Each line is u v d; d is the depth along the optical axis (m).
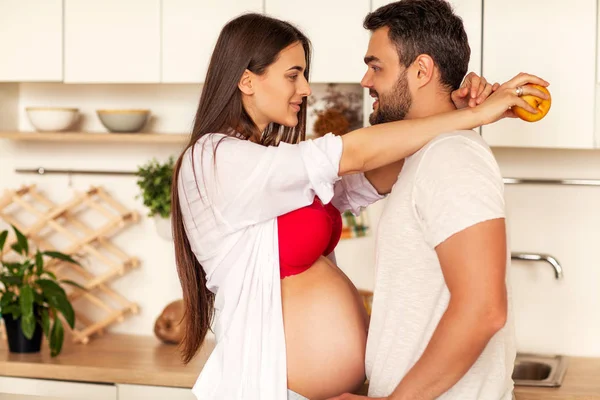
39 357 3.04
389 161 1.64
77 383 2.92
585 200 3.12
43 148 3.51
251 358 1.73
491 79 2.78
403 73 1.71
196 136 1.83
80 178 3.48
